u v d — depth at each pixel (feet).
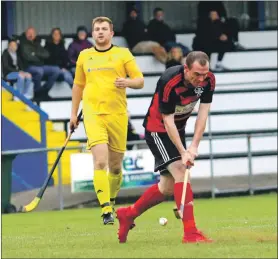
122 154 95.40
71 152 166.09
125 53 92.07
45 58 178.40
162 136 76.43
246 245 73.00
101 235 89.66
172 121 75.15
